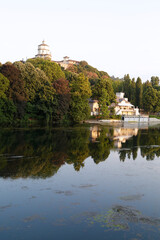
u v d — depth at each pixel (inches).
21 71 2103.8
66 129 1738.4
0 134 1268.5
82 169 646.5
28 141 1076.5
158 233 330.6
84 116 2445.9
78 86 2628.0
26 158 743.7
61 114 2198.6
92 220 361.4
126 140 1262.3
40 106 2105.1
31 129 1609.3
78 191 478.3
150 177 592.7
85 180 551.5
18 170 608.1
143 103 4293.8
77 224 348.8
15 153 810.2
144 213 389.7
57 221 355.9
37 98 2183.8
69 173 603.5
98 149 953.5
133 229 339.6
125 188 506.6
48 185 506.9
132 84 4744.1
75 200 432.5
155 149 994.7
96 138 1294.3
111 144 1096.2
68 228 338.0
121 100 3946.9
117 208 404.8
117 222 357.4
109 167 677.9
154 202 435.2
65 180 545.6
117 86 5423.2
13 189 476.7
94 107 3472.0
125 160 772.0
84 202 424.8
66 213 381.1
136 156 839.1
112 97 3398.1
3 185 497.0
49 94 2111.2
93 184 525.3
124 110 3747.5
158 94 4178.2
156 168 681.6
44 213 379.2
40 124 2022.6
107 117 3213.6
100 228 339.9
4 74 1822.1
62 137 1272.1
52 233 324.8
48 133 1427.2
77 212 385.4
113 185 523.2
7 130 1476.4
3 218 360.5
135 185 528.4
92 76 6077.8
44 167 649.0
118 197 454.3
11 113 1786.4
